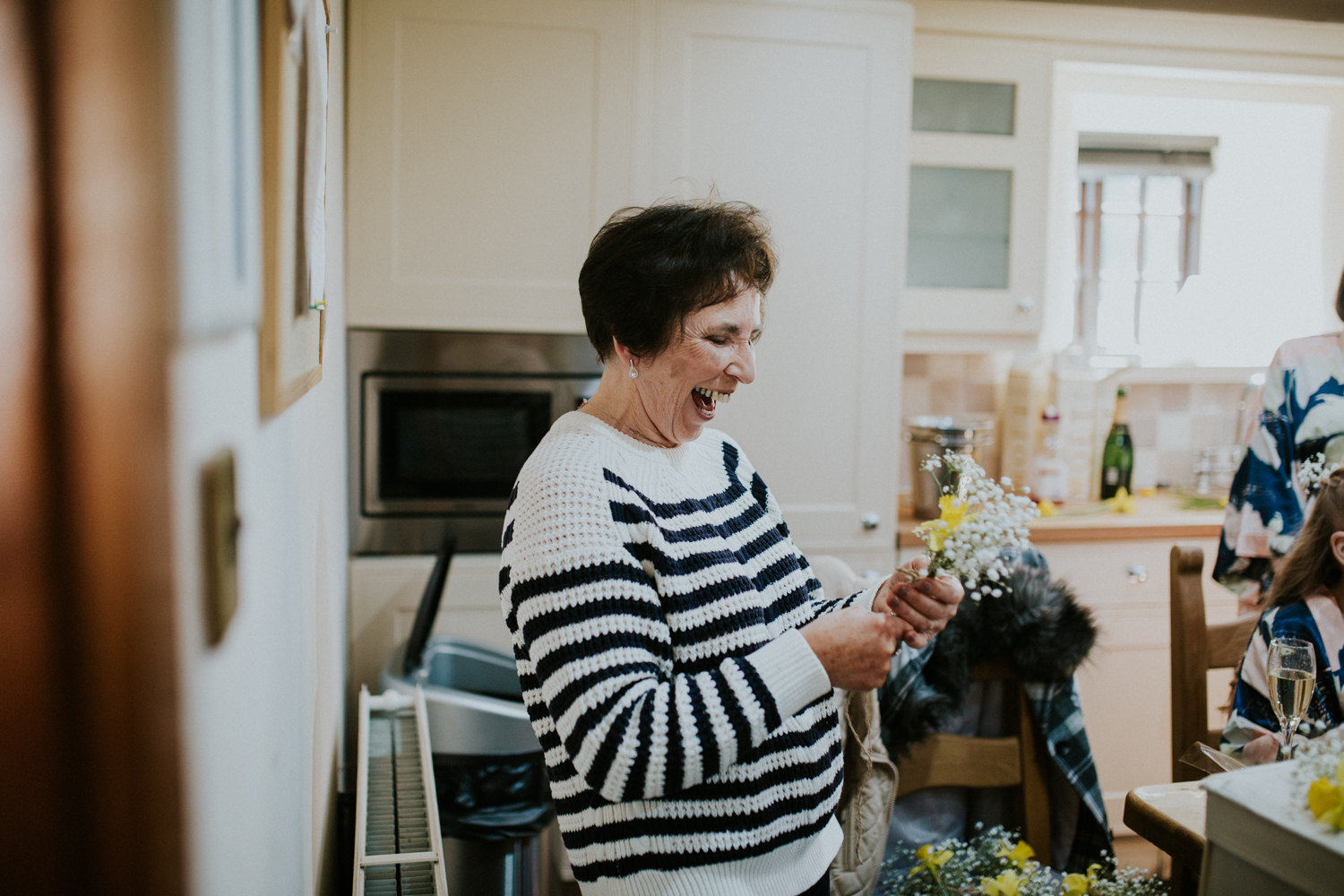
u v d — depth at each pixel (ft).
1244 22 9.11
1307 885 2.43
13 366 1.39
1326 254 10.50
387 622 7.37
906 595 3.22
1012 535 3.24
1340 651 4.62
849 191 7.94
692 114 7.65
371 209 7.28
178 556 1.46
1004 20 8.68
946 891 4.78
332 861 5.12
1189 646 5.49
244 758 2.00
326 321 4.83
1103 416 10.19
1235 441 10.66
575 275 7.55
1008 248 8.94
